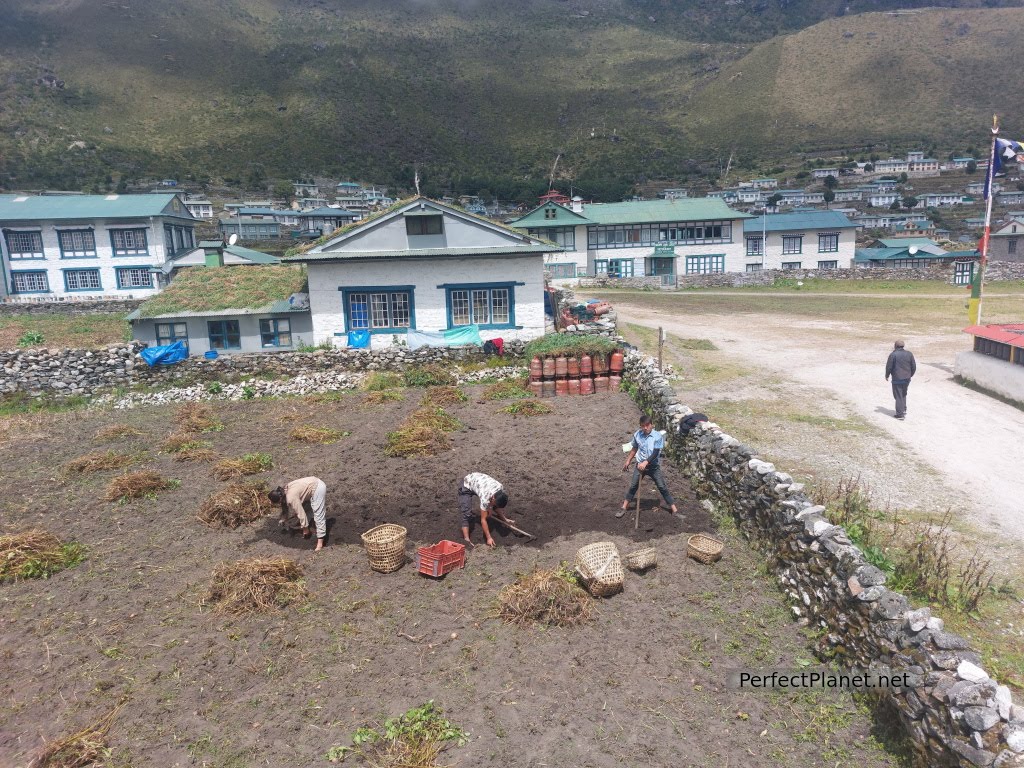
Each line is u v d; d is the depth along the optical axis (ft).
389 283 77.20
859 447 44.98
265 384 70.74
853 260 210.18
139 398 69.51
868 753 19.29
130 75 615.16
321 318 77.20
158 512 38.42
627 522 34.63
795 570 26.91
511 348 76.43
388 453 47.21
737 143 540.11
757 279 175.01
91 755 19.42
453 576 29.63
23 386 70.33
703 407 55.47
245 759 19.26
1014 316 106.11
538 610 25.91
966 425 49.06
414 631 25.54
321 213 325.01
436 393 64.28
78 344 100.37
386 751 19.34
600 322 76.28
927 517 34.12
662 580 28.81
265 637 25.49
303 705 21.54
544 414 57.16
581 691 21.86
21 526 36.65
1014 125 487.20
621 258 196.65
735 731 20.12
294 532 34.88
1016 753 15.57
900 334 89.71
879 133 515.91
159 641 25.39
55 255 156.66
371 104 652.89
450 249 77.05
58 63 612.70
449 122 650.84
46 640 25.61
